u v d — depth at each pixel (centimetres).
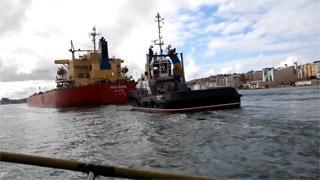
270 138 1631
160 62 4175
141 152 1562
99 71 6844
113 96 6116
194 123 2486
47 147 1958
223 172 1119
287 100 4706
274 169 1102
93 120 3478
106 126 2819
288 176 1021
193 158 1352
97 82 6688
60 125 3294
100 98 6156
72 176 1177
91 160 1478
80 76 6975
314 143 1430
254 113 2888
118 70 7144
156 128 2400
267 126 2033
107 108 5325
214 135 1862
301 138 1564
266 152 1345
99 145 1862
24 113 6931
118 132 2361
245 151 1395
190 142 1712
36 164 410
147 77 4262
